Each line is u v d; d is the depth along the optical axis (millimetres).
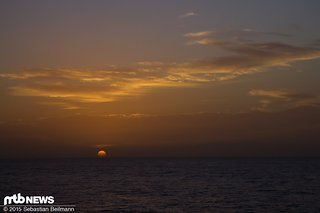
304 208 43250
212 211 41719
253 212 41031
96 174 101188
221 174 99000
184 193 56344
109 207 44000
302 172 106312
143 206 44750
